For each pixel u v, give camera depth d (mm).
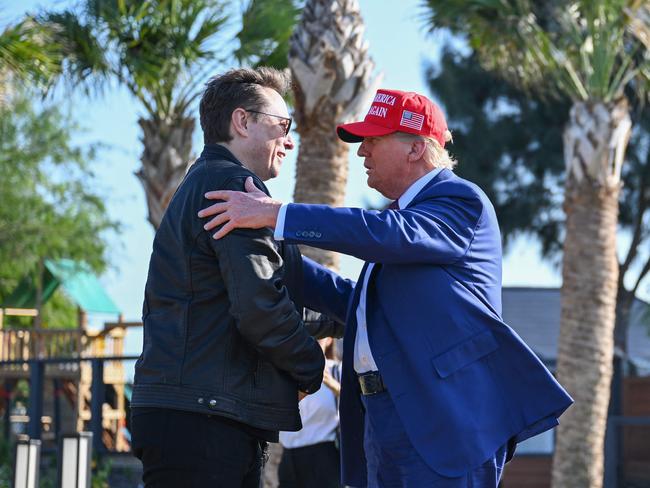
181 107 11727
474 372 3408
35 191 23984
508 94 21531
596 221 11117
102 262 24562
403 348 3438
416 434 3369
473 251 3498
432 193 3566
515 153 21969
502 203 22203
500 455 3445
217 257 3332
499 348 3465
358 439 3760
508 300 20953
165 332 3357
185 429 3287
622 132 11141
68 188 24000
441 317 3424
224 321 3355
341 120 7789
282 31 11164
